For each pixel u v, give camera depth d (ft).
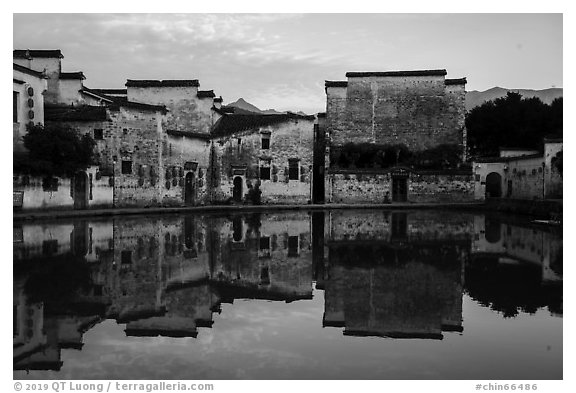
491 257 59.57
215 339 31.45
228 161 166.61
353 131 196.34
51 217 101.91
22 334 32.17
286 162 172.24
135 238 75.51
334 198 174.29
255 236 80.64
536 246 68.33
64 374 26.27
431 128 193.57
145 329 33.30
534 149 172.96
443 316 36.06
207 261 57.16
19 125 112.06
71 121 130.72
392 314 36.70
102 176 126.72
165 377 25.62
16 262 54.08
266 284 46.11
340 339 31.45
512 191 159.12
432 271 51.52
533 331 32.78
